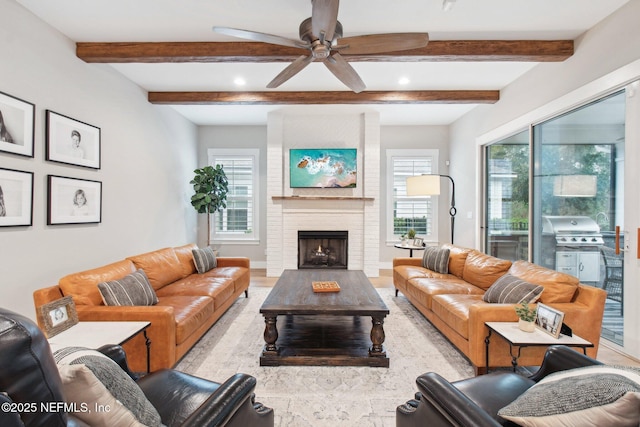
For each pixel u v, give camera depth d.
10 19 2.42
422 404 1.24
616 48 2.56
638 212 2.40
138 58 3.11
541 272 2.53
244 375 1.24
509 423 1.16
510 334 1.96
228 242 6.20
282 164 5.49
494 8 2.53
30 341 0.71
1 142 2.34
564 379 1.05
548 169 3.44
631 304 2.46
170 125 5.09
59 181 2.87
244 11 2.58
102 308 2.14
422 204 6.19
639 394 0.81
